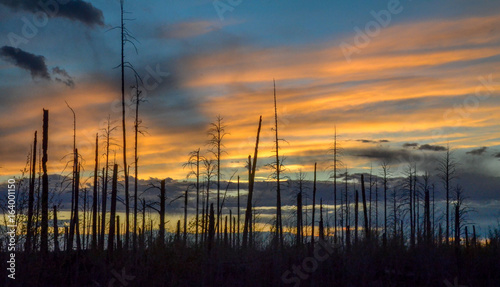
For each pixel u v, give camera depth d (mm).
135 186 38219
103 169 42438
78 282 26438
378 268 29297
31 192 28844
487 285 26578
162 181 32531
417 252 30062
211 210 30250
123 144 35094
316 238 43000
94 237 34094
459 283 26922
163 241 30000
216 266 28281
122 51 34938
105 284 26047
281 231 37781
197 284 26594
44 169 29766
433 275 28156
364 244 30781
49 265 27719
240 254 30703
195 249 30188
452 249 31484
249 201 44375
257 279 27109
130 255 29094
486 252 30672
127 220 34500
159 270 27562
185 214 46688
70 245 31812
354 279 27406
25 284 24922
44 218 29109
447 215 46938
